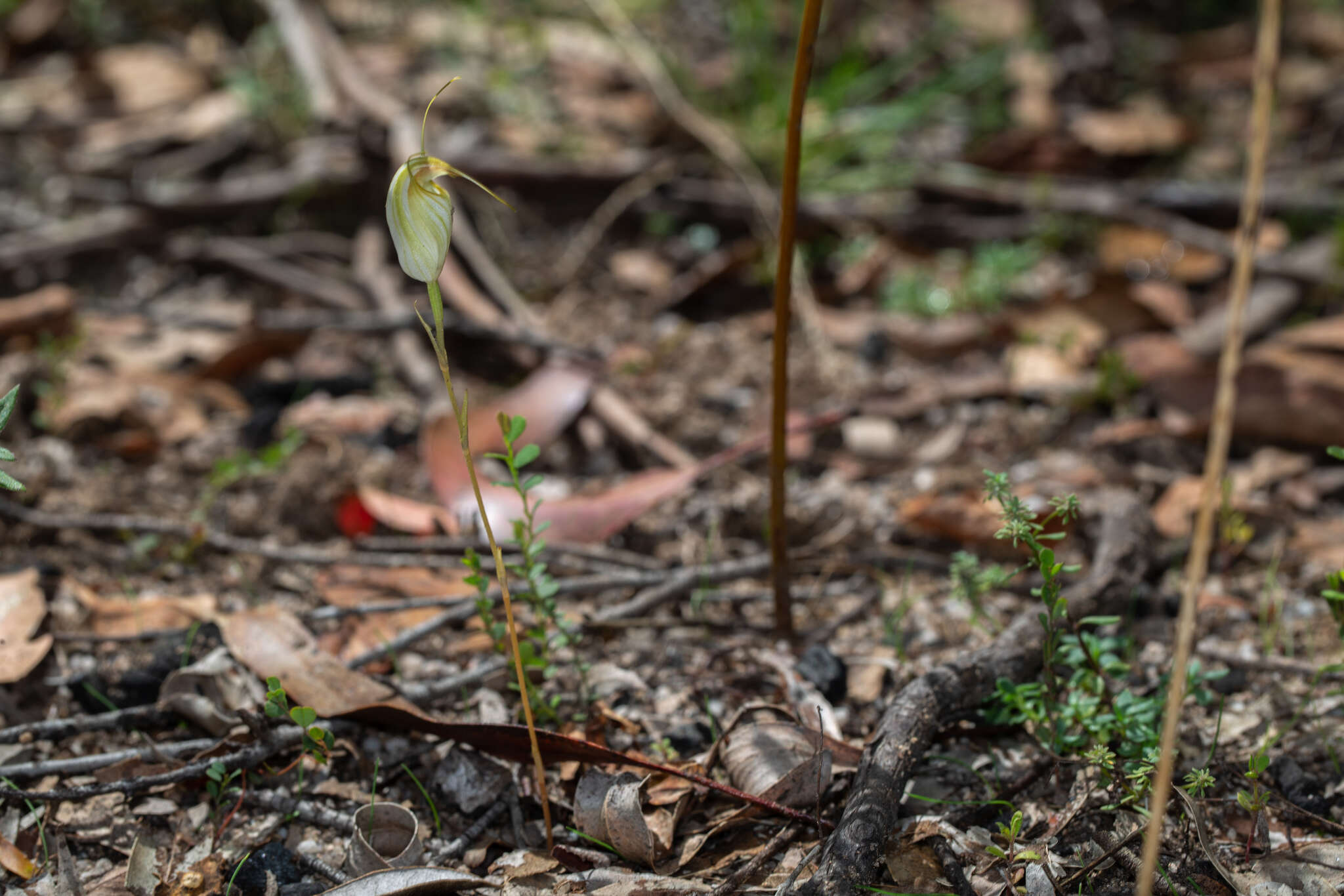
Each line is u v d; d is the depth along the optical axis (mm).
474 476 1413
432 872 1585
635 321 3465
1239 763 1842
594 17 4770
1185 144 4344
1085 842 1663
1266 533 2475
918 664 2119
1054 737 1761
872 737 1853
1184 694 1803
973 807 1718
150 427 2818
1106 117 4414
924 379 3178
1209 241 3570
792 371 3201
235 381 3137
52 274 3615
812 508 2621
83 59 4555
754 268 3676
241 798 1764
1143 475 2666
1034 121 4445
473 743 1788
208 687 1927
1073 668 1975
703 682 2070
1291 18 5465
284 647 1977
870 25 4941
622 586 2299
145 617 2143
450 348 3258
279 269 3584
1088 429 2918
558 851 1631
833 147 4090
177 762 1821
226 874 1660
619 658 2137
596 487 2680
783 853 1663
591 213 3982
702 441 2883
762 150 4047
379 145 3783
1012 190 3928
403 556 2402
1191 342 3055
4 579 2121
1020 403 3045
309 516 2525
